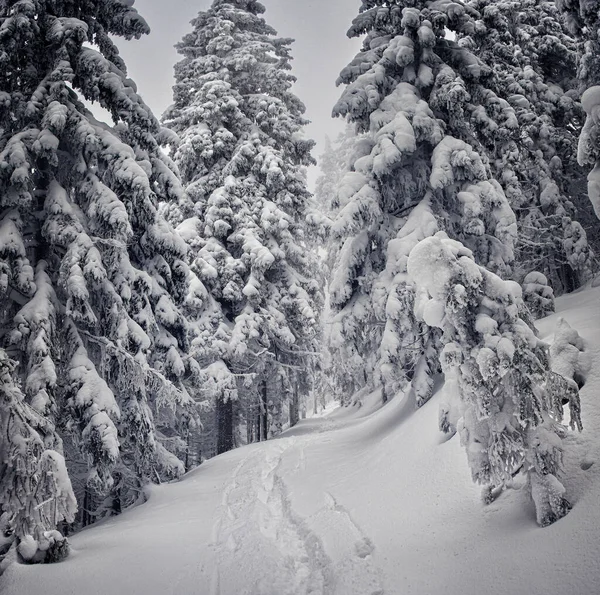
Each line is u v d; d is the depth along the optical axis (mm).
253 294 19078
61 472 7227
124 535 8641
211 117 21656
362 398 27094
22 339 9914
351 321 13195
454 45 14109
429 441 8555
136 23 12930
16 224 10414
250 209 20859
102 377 11445
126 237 11023
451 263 5504
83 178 11734
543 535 4816
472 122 13367
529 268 18422
